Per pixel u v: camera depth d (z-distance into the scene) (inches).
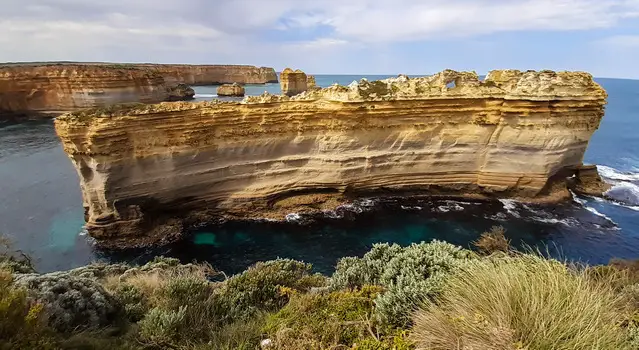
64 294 256.1
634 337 164.4
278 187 1016.9
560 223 944.9
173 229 908.0
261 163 996.6
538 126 993.5
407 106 1005.2
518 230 910.4
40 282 271.7
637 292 238.8
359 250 846.5
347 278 299.3
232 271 764.0
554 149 1016.9
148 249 847.7
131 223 871.7
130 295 335.9
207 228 949.8
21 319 182.2
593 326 143.3
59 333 213.0
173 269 544.7
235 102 946.7
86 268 516.7
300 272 447.8
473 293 173.9
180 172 921.5
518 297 161.0
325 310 223.5
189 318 263.9
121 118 823.7
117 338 233.9
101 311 267.4
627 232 896.9
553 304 156.1
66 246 842.8
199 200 971.9
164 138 885.2
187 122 899.4
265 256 823.7
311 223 971.3
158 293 342.0
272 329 218.7
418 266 258.4
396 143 1040.8
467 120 1032.8
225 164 970.1
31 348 165.5
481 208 1042.7
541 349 139.4
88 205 887.7
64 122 799.7
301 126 992.2
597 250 820.0
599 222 946.1
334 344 185.3
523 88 988.6
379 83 1031.6
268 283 350.3
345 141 1008.9
